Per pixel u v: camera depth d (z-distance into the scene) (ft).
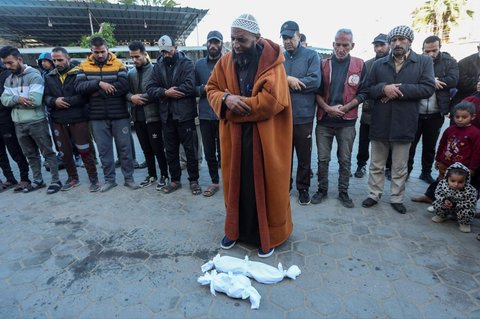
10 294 7.05
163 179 13.29
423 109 12.10
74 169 13.69
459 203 8.87
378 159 10.57
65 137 12.98
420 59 9.37
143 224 10.12
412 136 9.75
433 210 10.28
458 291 6.70
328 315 6.18
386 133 9.98
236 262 7.52
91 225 10.16
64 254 8.56
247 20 6.84
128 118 13.07
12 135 13.01
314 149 19.93
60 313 6.45
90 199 12.32
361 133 13.70
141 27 50.03
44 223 10.42
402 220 9.85
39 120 12.53
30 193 13.20
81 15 41.98
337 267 7.61
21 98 11.84
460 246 8.35
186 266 7.85
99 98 12.25
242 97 7.12
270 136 7.24
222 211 10.88
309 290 6.86
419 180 13.32
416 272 7.34
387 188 12.44
